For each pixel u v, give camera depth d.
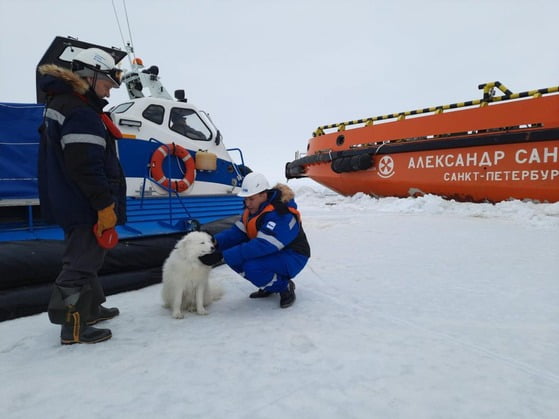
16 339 2.48
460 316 2.78
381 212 9.23
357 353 2.21
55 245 3.24
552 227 6.51
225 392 1.82
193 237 2.79
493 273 3.90
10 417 1.64
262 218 3.02
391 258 4.64
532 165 7.91
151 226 4.38
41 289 3.07
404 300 3.16
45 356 2.22
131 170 5.20
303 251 3.14
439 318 2.75
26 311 2.94
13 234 3.63
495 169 8.40
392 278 3.80
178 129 5.92
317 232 6.63
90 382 1.93
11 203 3.55
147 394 1.81
